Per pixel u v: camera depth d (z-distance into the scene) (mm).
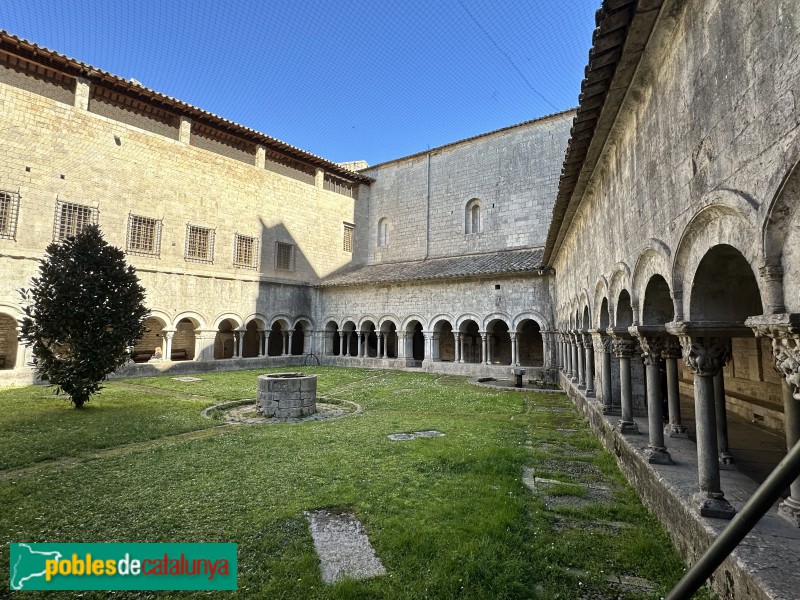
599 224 8492
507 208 26766
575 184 9094
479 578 3777
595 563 4039
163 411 11328
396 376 20922
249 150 27859
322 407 12938
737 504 4172
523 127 26703
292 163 29953
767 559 3049
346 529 4750
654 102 4871
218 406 12328
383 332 26609
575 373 14375
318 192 30219
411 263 29719
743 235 3066
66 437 8562
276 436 8812
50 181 18266
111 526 4777
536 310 20656
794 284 2516
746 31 2934
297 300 28328
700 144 3668
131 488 5902
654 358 5633
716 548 1425
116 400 13055
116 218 20266
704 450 3996
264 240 26641
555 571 3902
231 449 7812
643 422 7844
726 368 11867
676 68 4207
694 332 4016
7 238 17000
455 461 7031
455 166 29422
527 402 13609
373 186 33719
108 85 20250
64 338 11594
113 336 11961
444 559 4039
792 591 2627
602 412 8812
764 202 2664
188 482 6141
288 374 12562
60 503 5395
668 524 4535
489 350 22469
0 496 5598
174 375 20500
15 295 16969
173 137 25641
